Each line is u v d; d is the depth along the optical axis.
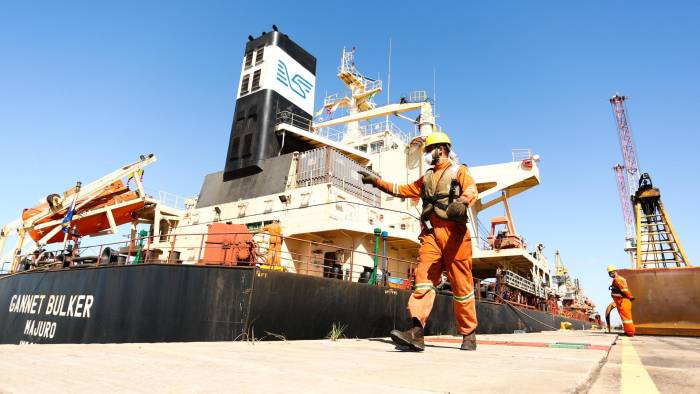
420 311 5.27
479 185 28.17
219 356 3.70
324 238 18.33
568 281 51.56
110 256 13.57
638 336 13.30
